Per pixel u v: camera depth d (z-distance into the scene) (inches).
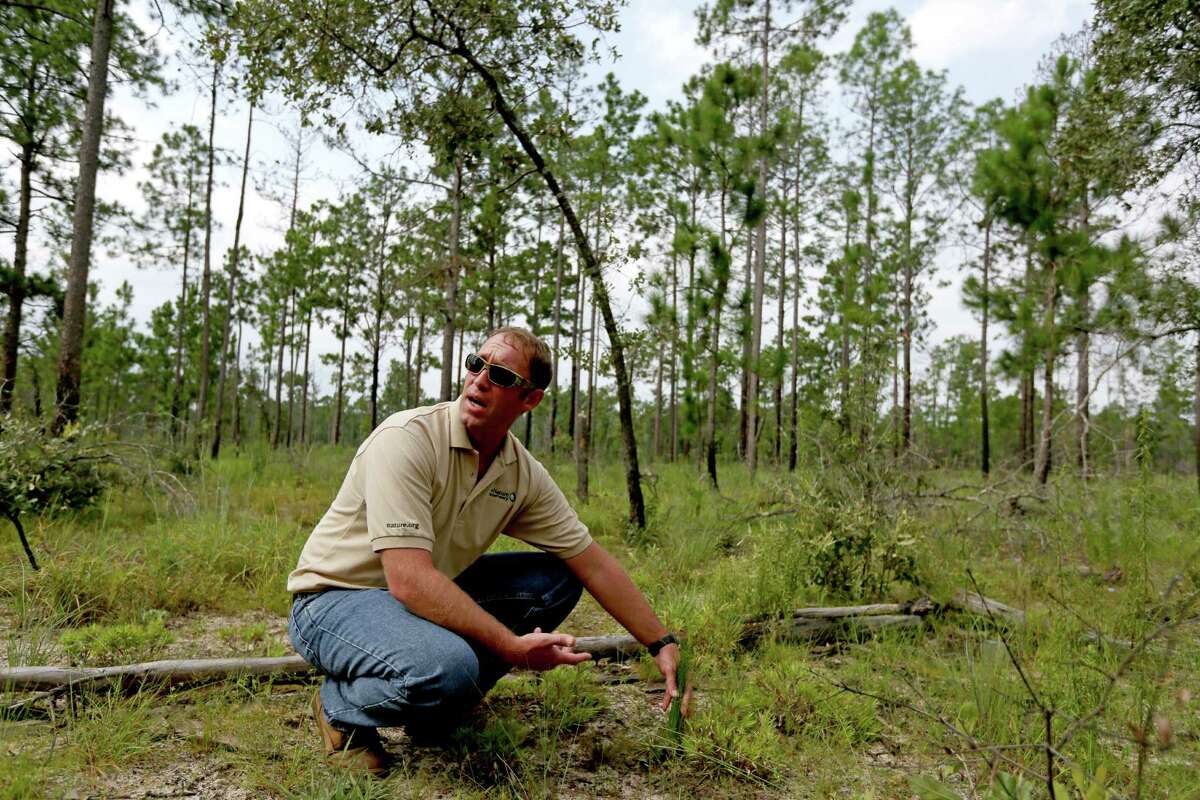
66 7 417.1
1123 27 331.9
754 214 372.2
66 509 233.8
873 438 212.2
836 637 153.3
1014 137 319.0
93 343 1304.1
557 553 102.3
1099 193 351.3
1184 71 315.3
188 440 388.2
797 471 230.5
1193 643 132.4
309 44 257.4
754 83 380.8
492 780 90.2
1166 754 97.3
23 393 377.1
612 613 103.1
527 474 99.1
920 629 153.9
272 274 1003.9
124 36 434.0
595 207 294.8
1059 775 88.9
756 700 113.3
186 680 111.8
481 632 82.9
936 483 253.9
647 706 118.0
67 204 550.3
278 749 94.7
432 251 480.7
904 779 95.5
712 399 460.4
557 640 83.8
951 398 1423.5
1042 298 328.2
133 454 284.5
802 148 754.8
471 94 285.9
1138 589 160.1
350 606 88.4
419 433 90.0
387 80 270.1
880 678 127.3
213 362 1264.8
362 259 838.5
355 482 93.5
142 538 216.2
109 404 1350.9
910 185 834.8
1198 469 399.5
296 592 95.2
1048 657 128.8
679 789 91.2
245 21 257.0
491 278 660.1
